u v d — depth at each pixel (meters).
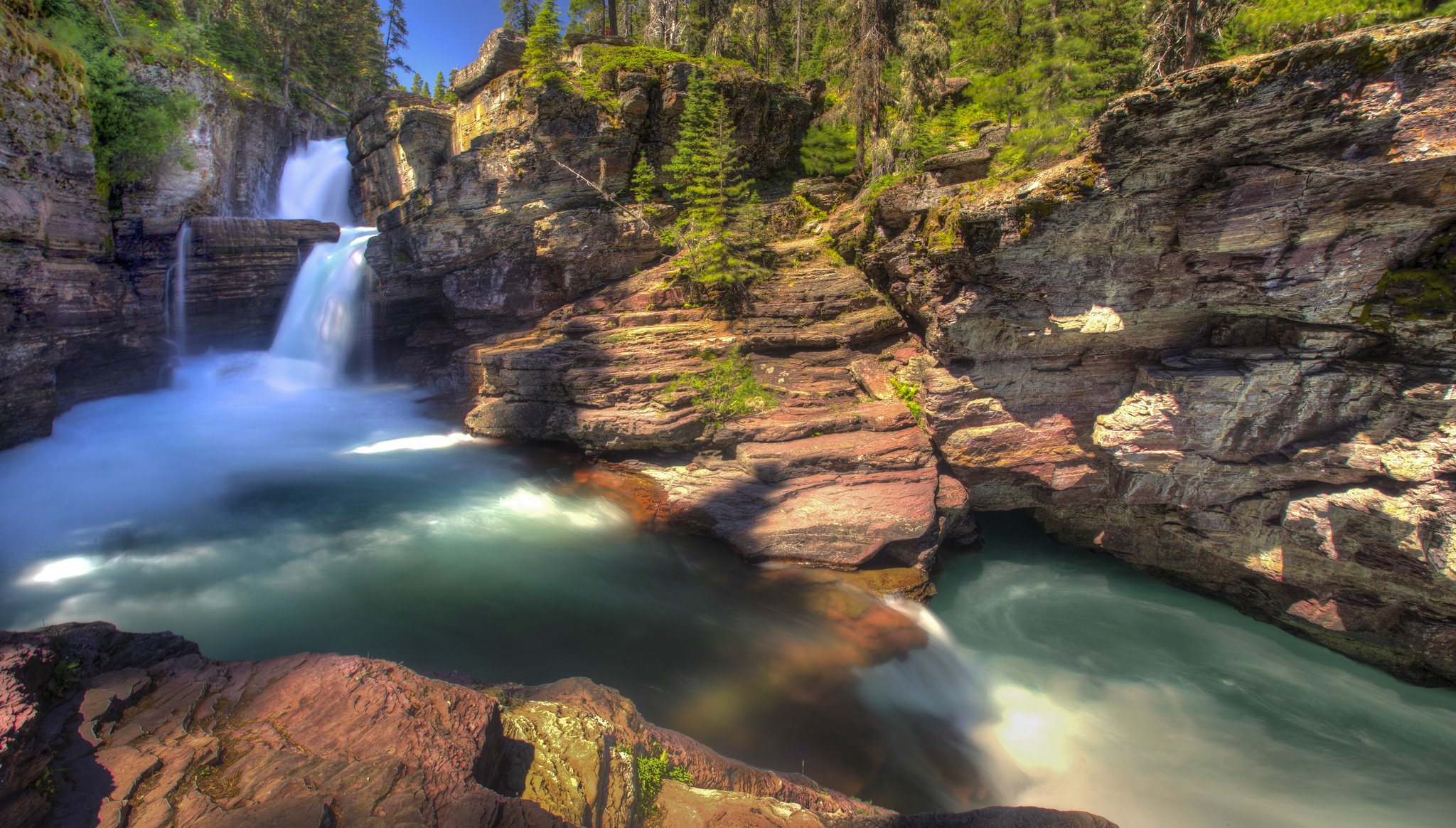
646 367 25.03
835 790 11.60
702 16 41.59
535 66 29.20
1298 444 15.77
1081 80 25.73
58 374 27.44
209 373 33.09
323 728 8.06
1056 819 9.12
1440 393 13.49
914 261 22.30
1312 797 12.84
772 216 31.06
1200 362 16.62
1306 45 12.18
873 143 30.48
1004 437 20.09
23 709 7.12
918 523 18.64
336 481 23.66
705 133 27.91
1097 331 17.34
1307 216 13.72
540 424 26.44
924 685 15.16
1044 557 22.09
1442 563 13.73
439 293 33.75
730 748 12.29
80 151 25.44
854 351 25.56
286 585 16.77
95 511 20.44
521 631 15.48
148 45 29.83
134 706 8.41
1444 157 11.92
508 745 8.87
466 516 21.41
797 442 22.00
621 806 8.41
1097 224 16.03
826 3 35.22
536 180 29.81
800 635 16.05
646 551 19.61
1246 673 16.45
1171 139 14.13
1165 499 18.05
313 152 47.84
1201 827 12.06
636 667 14.45
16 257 22.44
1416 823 12.26
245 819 6.38
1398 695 15.65
